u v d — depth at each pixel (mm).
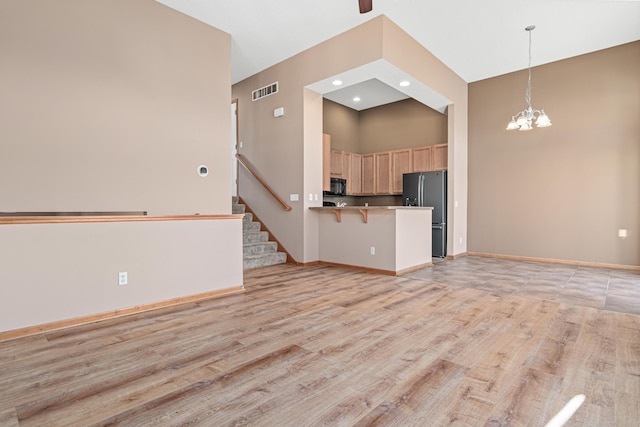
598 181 5449
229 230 3785
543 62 5824
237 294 3748
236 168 6965
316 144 5633
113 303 2975
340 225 5402
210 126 4562
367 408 1656
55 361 2146
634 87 5141
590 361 2143
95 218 2861
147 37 3986
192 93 4387
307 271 5070
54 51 3361
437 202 6465
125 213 3828
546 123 4254
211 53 4566
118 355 2230
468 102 6781
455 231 6363
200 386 1854
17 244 2535
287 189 5684
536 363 2119
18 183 3174
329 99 7633
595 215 5480
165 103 4145
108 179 3713
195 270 3504
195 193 4414
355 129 8398
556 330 2666
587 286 4117
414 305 3330
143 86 3965
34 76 3254
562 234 5781
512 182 6277
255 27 4613
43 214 3301
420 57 5133
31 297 2586
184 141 4312
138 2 3912
